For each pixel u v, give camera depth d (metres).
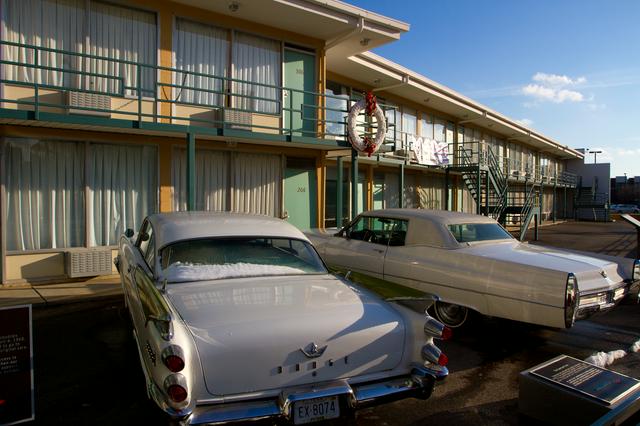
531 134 26.81
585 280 5.10
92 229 8.89
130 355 4.98
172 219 4.50
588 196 38.91
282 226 4.58
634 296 5.73
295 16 10.30
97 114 8.47
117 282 8.38
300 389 3.00
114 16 8.88
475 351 5.40
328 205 14.86
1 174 7.93
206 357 2.80
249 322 3.03
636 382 3.65
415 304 3.51
